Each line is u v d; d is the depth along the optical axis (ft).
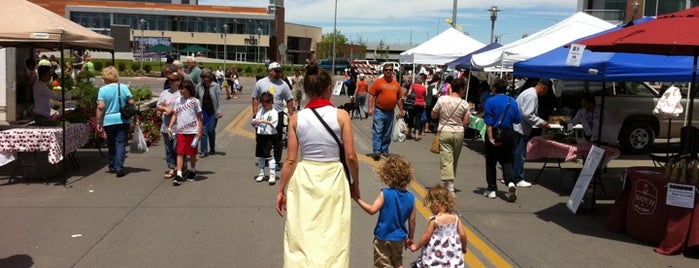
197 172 32.94
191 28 282.97
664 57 26.91
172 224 22.44
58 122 33.63
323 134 14.14
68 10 267.59
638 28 20.79
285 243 14.19
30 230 21.44
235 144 44.60
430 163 38.40
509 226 23.43
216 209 24.79
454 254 14.75
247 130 54.44
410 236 15.49
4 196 26.63
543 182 32.86
